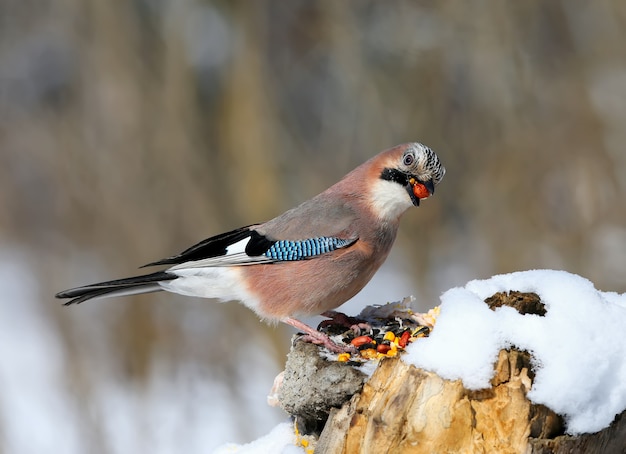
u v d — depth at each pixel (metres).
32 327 14.95
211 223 14.61
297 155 15.41
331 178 15.18
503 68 13.82
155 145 14.72
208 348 13.65
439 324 4.09
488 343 3.96
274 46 15.69
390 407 4.03
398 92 14.52
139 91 14.80
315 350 4.95
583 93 13.77
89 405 12.45
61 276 15.27
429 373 3.98
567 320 4.00
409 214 14.48
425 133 14.38
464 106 14.23
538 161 13.81
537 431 3.88
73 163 15.62
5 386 12.85
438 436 3.95
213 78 15.12
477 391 3.92
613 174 13.70
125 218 14.81
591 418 3.91
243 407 12.50
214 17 15.12
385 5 14.38
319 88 15.83
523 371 3.91
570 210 13.82
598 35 14.00
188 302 13.95
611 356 3.95
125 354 13.66
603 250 13.66
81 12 15.27
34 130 16.66
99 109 15.23
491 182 14.00
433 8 14.16
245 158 14.72
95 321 13.92
